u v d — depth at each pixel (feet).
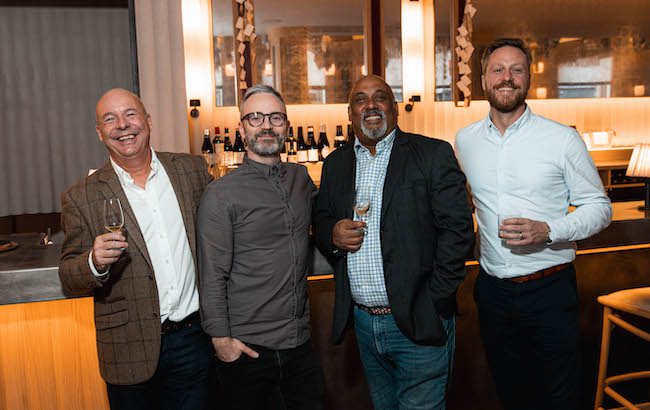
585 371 8.95
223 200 5.84
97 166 17.38
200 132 14.92
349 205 6.40
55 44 16.80
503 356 7.00
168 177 6.15
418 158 6.20
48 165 17.07
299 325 6.15
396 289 6.07
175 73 14.42
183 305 6.07
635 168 9.39
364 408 8.18
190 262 6.14
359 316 6.58
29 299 6.77
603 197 6.53
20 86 16.69
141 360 5.89
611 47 17.22
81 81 17.06
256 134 5.94
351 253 6.39
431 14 15.71
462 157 7.13
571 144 6.49
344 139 15.60
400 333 6.30
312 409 6.25
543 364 6.80
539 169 6.52
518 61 6.48
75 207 5.89
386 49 15.83
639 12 17.17
